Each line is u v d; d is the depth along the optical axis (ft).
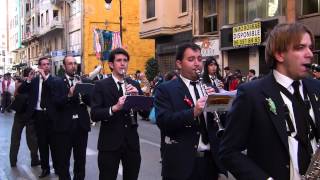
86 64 136.46
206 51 79.15
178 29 89.04
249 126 8.90
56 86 24.13
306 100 8.93
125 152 18.26
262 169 8.77
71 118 24.13
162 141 15.19
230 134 9.04
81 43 138.00
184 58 14.82
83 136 24.56
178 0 89.10
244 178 8.71
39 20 189.47
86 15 136.26
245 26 68.03
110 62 18.92
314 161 8.27
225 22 76.38
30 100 27.91
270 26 63.93
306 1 60.44
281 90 8.83
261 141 8.77
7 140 43.57
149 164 31.19
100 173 18.17
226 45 72.74
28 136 31.48
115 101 18.33
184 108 14.48
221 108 13.43
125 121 18.20
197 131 14.26
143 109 17.57
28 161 33.22
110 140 17.94
